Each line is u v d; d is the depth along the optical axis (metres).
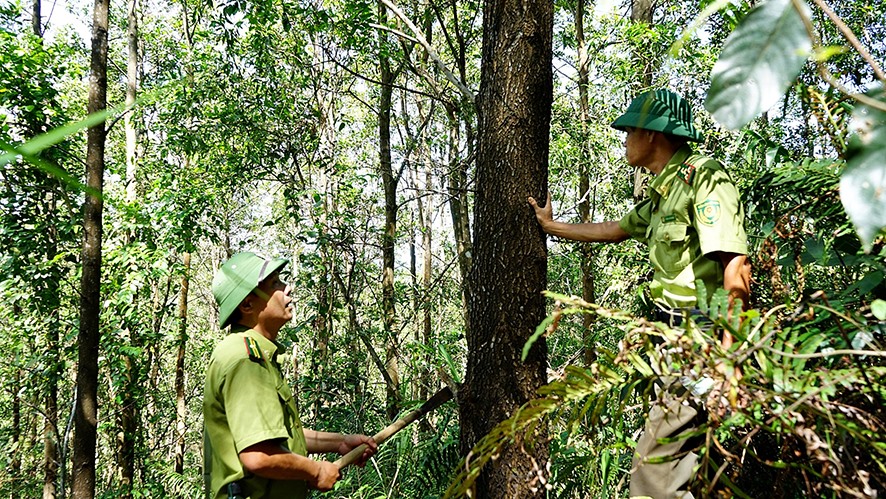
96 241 6.05
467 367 2.93
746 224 2.54
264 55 9.56
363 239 10.07
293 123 10.09
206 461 2.77
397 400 7.89
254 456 2.45
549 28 2.91
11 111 8.06
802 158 2.52
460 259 9.41
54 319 9.52
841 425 1.08
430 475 4.29
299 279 9.82
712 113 0.64
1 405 13.19
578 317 6.93
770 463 1.19
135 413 11.02
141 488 10.02
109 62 15.84
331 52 10.04
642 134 2.53
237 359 2.53
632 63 8.02
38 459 14.05
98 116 0.36
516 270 2.77
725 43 0.65
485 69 2.97
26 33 9.35
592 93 9.12
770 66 0.63
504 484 2.61
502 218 2.81
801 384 1.15
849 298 1.77
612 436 2.51
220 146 10.34
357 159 14.37
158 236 10.51
